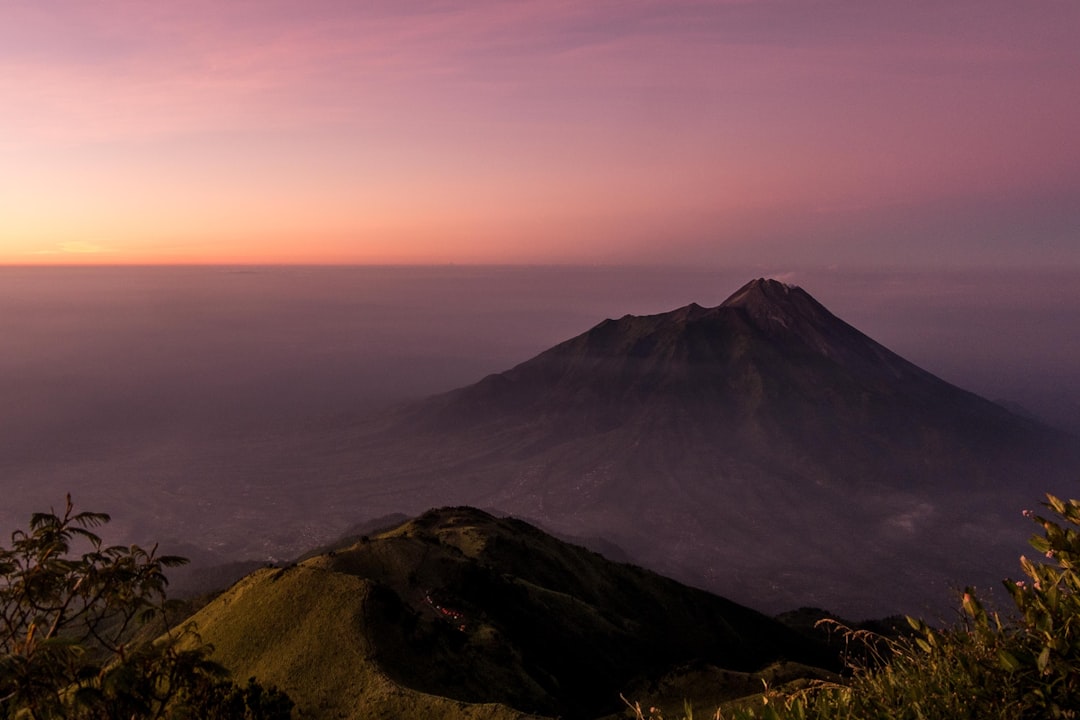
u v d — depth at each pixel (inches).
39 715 280.5
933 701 130.4
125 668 316.2
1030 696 125.0
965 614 141.2
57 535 317.1
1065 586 138.6
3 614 302.5
